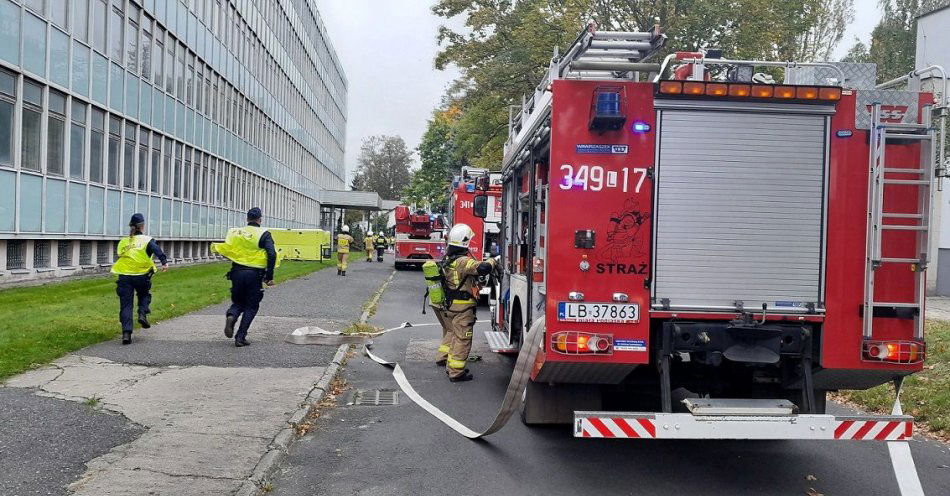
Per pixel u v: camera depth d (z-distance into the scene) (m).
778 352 5.50
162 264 10.80
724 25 23.91
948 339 11.55
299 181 61.06
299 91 60.28
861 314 5.52
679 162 5.48
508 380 9.55
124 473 5.28
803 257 5.53
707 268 5.50
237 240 10.81
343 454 6.26
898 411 5.64
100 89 22.73
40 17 19.05
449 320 9.64
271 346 10.89
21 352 9.34
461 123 35.69
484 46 28.62
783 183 5.52
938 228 23.06
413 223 33.59
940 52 23.70
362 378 9.50
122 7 24.34
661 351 5.51
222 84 37.25
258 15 44.66
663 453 6.47
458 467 5.95
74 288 17.67
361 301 18.05
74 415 6.71
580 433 5.05
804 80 6.14
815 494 5.47
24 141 18.69
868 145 5.53
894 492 5.54
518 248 8.43
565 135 5.46
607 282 5.47
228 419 6.84
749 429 5.09
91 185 22.33
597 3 24.02
